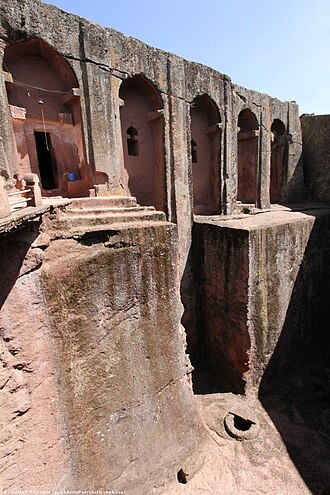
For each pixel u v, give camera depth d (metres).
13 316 4.12
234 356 9.14
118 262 5.25
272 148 14.88
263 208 12.98
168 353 6.21
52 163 8.17
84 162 8.09
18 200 4.97
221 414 8.19
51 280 4.52
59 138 8.05
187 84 9.89
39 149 8.45
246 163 13.30
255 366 8.93
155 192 10.30
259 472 6.61
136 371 5.66
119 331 5.35
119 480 5.42
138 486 5.66
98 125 7.93
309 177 15.35
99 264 5.00
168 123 9.54
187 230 10.27
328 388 9.30
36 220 4.22
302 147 15.53
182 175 10.02
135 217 6.15
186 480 6.22
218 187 11.57
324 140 14.48
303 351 10.34
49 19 6.92
